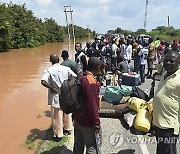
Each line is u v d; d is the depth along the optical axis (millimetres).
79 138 5055
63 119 6910
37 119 9219
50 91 6551
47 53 36438
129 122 7195
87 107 4527
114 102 8039
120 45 15977
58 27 72000
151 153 5926
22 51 39562
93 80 4539
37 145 6992
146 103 7090
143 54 12742
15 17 44906
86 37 108125
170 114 4375
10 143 7293
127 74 11070
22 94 12859
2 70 20422
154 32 63031
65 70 6465
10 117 9477
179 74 4336
